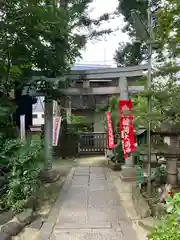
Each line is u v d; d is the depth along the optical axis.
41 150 3.57
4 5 3.00
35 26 3.28
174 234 1.75
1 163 3.25
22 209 2.92
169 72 3.18
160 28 3.25
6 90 4.07
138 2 4.11
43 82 4.47
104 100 8.86
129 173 4.64
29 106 6.28
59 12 3.27
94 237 2.41
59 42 4.18
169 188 2.95
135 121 3.77
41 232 2.54
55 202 3.49
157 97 3.16
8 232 2.43
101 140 8.09
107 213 3.05
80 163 6.59
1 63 3.69
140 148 3.62
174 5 3.05
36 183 3.49
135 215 2.96
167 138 3.53
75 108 9.08
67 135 7.52
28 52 3.73
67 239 2.38
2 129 3.77
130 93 5.20
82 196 3.76
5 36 3.35
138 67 4.90
